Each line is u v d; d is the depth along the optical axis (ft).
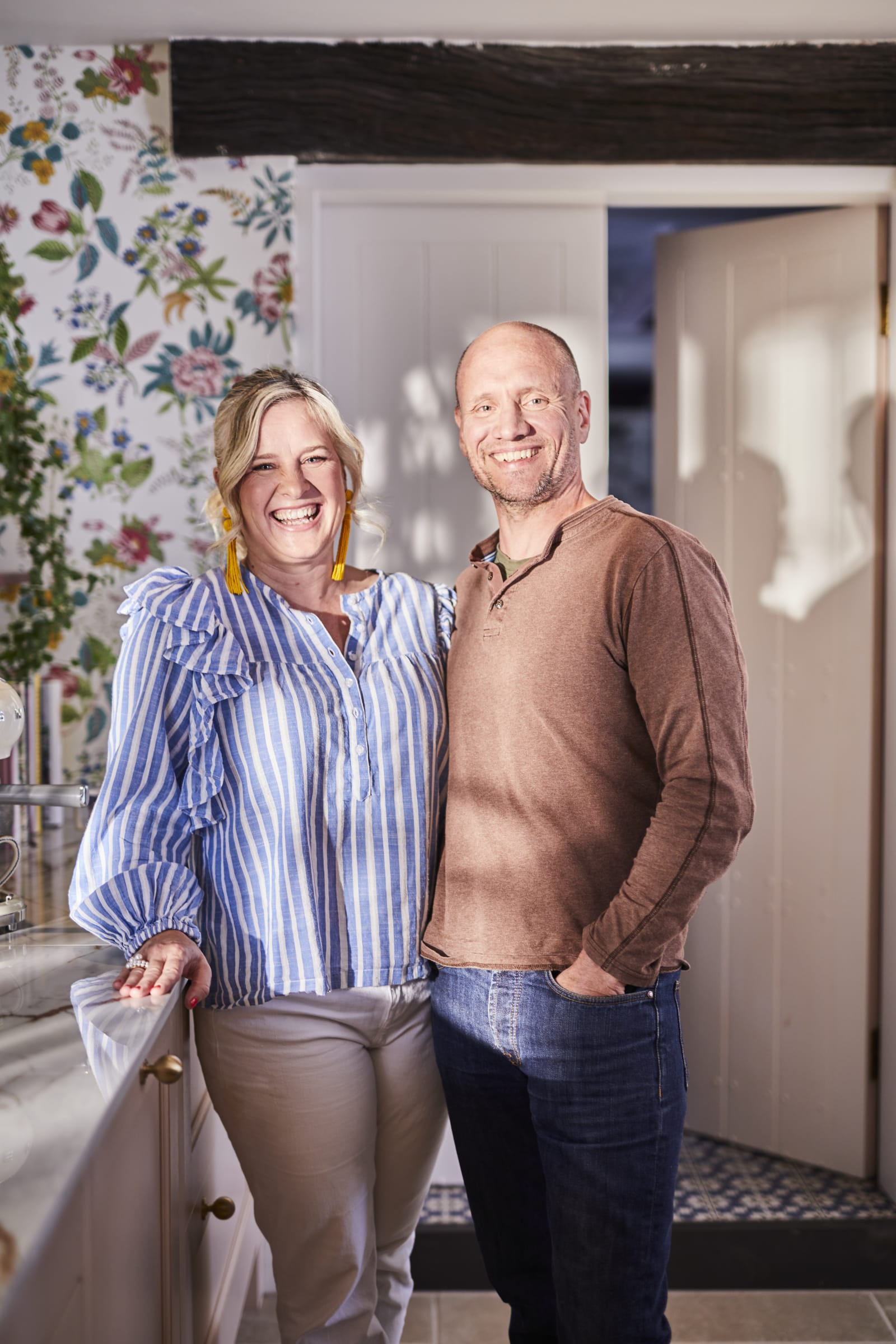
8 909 5.22
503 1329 7.29
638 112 7.80
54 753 7.16
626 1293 4.89
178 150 7.61
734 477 9.13
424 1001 5.33
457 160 7.78
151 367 7.79
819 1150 8.94
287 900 4.95
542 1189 5.35
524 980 4.88
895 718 8.39
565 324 8.23
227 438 5.20
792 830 9.00
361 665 5.24
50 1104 3.39
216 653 4.97
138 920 4.65
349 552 8.18
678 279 9.30
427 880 5.22
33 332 7.74
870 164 7.93
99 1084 3.54
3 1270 2.53
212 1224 5.81
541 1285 5.42
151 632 5.01
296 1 7.11
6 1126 3.25
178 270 7.75
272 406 5.14
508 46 7.72
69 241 7.72
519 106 7.75
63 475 7.79
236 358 7.80
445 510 8.25
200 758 4.93
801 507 8.84
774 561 8.98
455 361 8.21
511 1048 4.90
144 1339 4.10
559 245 8.20
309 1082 4.98
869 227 8.41
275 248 7.75
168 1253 4.47
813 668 8.85
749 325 8.98
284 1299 5.25
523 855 4.89
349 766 5.04
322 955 4.98
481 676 5.11
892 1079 8.41
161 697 4.97
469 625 5.33
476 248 8.16
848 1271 7.86
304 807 4.96
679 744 4.66
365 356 8.18
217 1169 6.07
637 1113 4.82
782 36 7.73
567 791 4.86
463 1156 5.32
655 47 7.77
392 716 5.13
